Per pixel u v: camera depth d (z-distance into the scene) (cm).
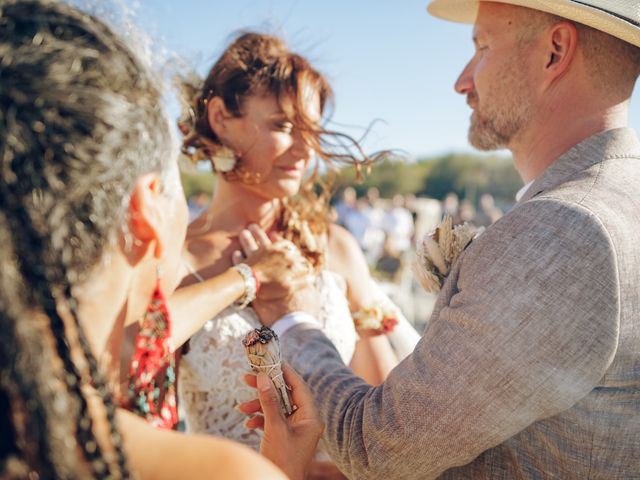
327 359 161
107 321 77
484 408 119
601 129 141
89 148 67
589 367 115
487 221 1567
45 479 63
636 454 121
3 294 61
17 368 60
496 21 151
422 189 3494
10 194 63
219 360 186
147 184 78
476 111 159
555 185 133
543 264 117
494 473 131
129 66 74
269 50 195
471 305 122
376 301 222
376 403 134
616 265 115
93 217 68
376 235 1457
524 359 116
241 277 180
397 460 128
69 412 65
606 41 140
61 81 66
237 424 188
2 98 64
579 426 121
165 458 72
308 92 193
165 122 80
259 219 207
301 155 198
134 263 80
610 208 120
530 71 147
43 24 70
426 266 158
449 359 122
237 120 193
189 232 205
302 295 196
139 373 105
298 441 125
